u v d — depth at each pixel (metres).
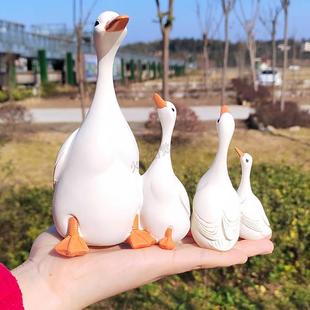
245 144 1.24
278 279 0.50
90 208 0.22
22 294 0.19
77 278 0.20
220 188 0.25
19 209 0.53
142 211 0.24
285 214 0.54
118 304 0.44
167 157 0.24
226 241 0.24
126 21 0.21
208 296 0.47
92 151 0.22
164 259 0.22
